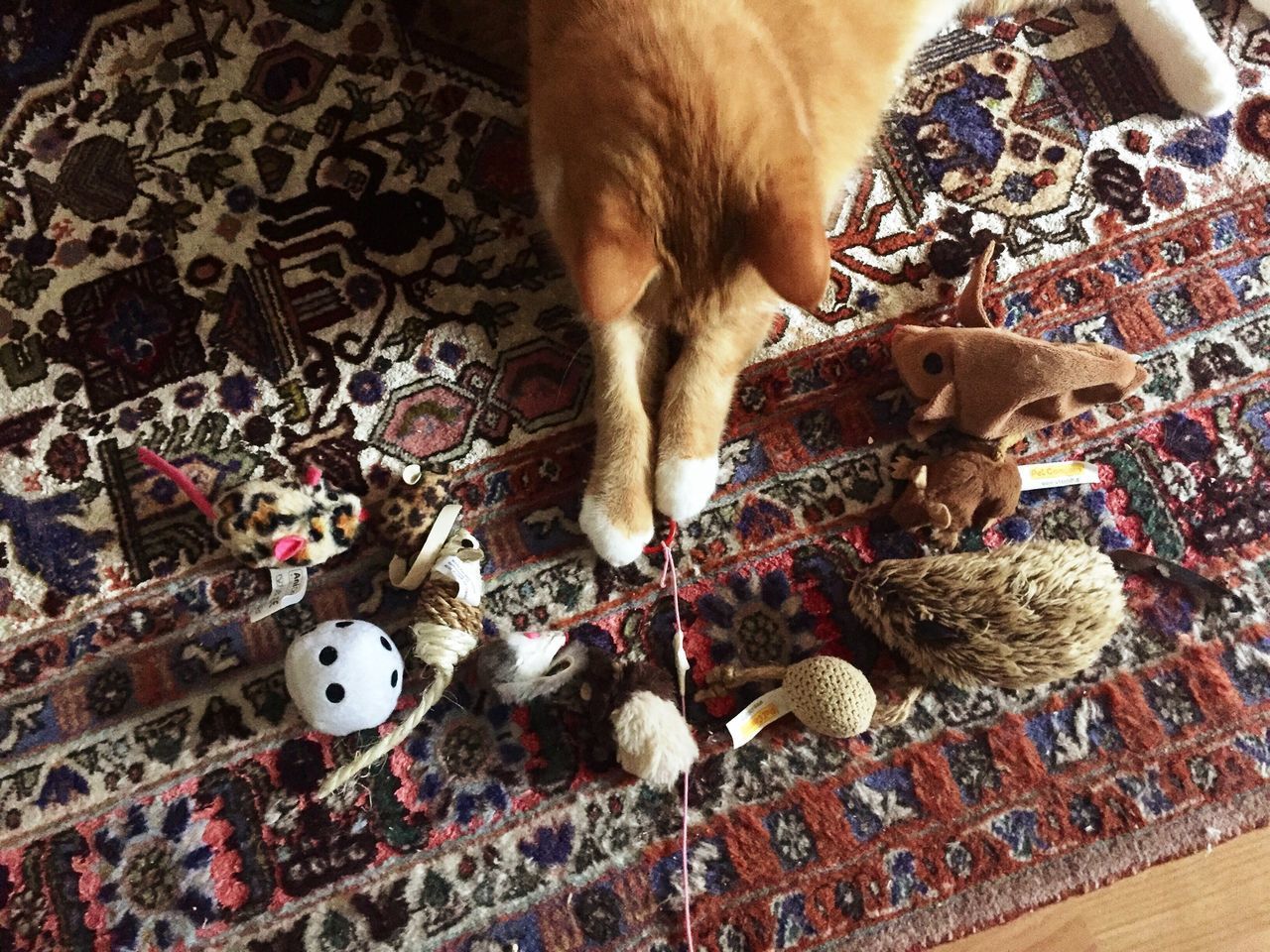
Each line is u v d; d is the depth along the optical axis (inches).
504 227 49.8
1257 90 51.7
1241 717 43.2
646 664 42.4
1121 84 51.6
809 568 45.5
